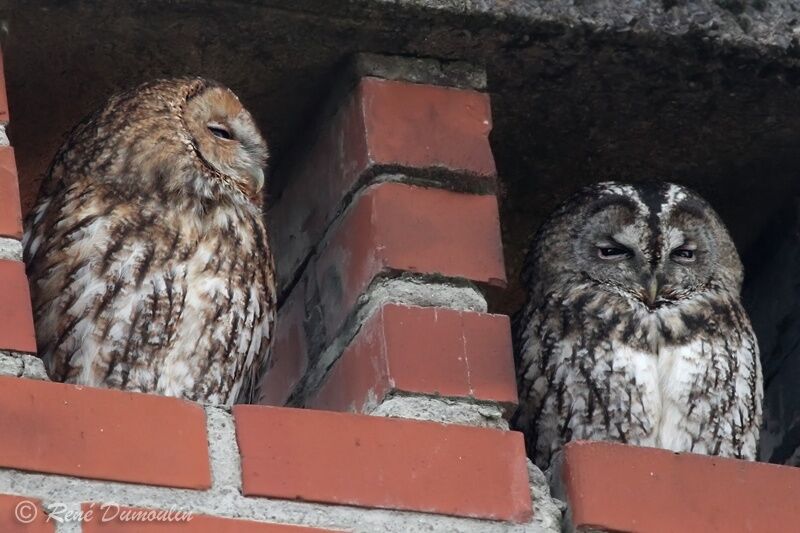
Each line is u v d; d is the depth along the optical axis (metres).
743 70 6.77
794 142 7.33
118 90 6.93
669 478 5.70
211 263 6.73
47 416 5.06
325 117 6.89
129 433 5.13
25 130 7.06
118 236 6.58
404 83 6.54
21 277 5.39
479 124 6.52
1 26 6.31
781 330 7.99
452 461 5.50
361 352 6.04
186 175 6.82
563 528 5.58
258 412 5.35
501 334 5.96
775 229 8.09
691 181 7.93
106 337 6.43
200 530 5.05
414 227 6.21
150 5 6.25
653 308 7.84
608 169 7.73
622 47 6.61
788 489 5.78
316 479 5.29
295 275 7.06
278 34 6.46
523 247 8.46
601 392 7.62
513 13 6.41
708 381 7.66
